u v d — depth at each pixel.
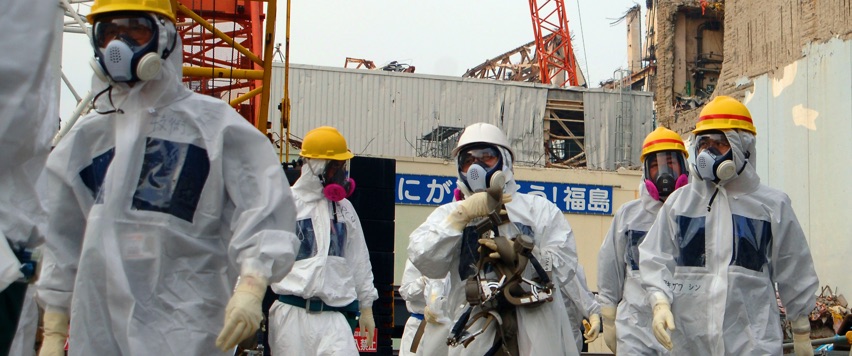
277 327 8.25
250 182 4.56
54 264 4.57
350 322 8.51
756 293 7.43
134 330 4.38
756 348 7.32
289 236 4.50
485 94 37.88
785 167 29.36
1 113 3.89
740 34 31.94
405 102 37.53
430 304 9.27
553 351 6.30
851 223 26.62
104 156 4.60
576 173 25.72
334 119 37.03
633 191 25.94
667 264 7.52
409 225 24.25
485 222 6.31
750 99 31.27
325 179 8.48
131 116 4.53
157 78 4.52
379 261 11.20
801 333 7.54
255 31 19.67
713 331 7.39
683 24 41.75
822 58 28.05
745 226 7.46
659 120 41.31
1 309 4.07
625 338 9.00
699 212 7.57
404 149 37.28
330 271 8.29
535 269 6.38
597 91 38.31
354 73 37.34
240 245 4.40
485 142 6.69
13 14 3.92
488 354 6.35
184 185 4.51
